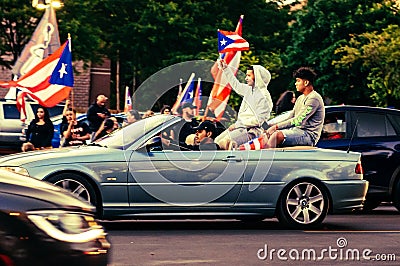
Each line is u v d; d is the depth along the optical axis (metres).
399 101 39.00
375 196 18.22
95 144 15.08
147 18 45.75
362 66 40.44
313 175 15.27
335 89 43.34
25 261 7.11
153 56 46.41
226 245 13.06
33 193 7.38
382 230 15.25
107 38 46.16
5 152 26.94
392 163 18.23
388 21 43.88
